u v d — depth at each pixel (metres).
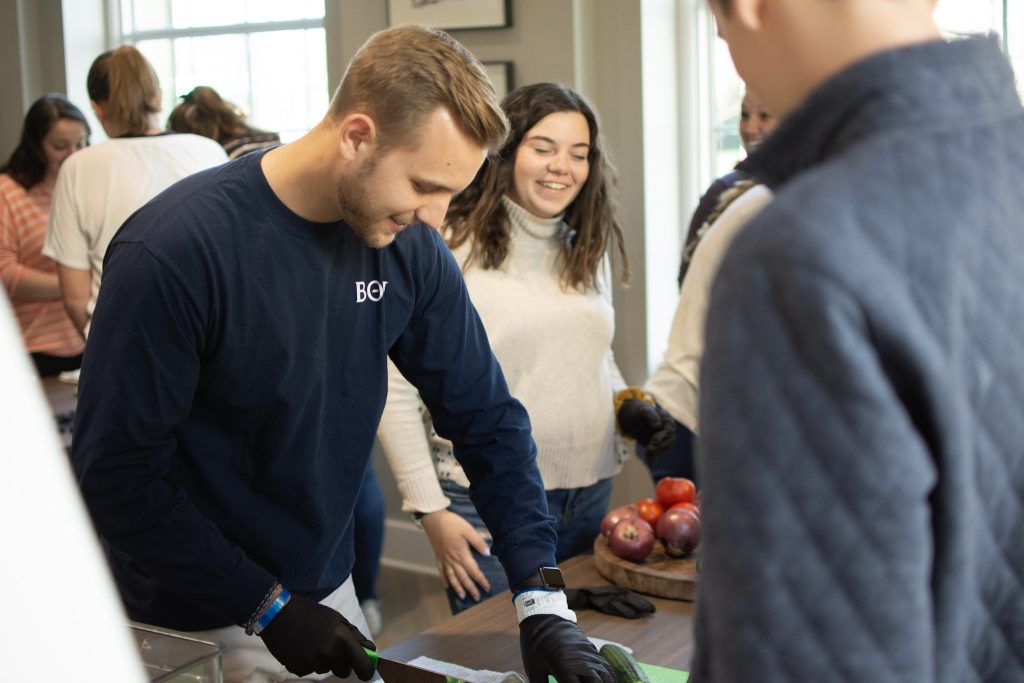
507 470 1.70
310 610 1.50
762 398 0.62
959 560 0.65
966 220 0.65
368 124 1.36
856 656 0.61
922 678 0.62
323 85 4.55
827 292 0.60
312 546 1.66
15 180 3.93
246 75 4.71
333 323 1.56
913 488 0.61
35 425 0.40
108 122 3.39
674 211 3.74
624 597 1.82
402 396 2.28
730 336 0.63
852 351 0.60
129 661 0.41
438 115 1.35
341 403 1.63
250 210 1.46
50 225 3.42
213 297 1.43
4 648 0.37
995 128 0.69
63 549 0.39
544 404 2.36
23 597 0.38
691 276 2.26
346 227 1.55
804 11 0.70
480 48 3.68
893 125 0.66
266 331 1.48
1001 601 0.70
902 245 0.62
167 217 1.42
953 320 0.63
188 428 1.54
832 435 0.60
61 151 3.90
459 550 2.24
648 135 3.56
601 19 3.56
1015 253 0.68
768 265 0.62
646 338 3.63
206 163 3.43
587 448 2.41
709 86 3.72
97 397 1.41
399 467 2.28
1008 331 0.67
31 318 3.98
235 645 1.69
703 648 0.69
